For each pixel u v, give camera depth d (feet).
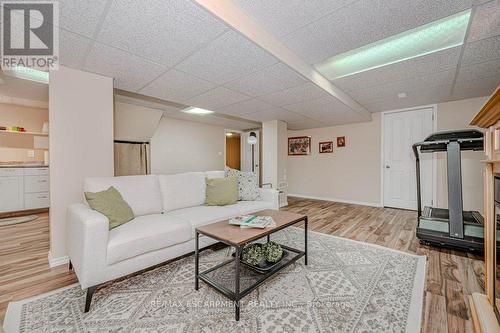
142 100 11.91
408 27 5.91
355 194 16.78
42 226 10.71
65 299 5.03
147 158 15.58
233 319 4.43
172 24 5.09
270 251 5.96
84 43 5.85
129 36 5.55
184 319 4.42
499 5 4.99
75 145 7.22
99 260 4.84
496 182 3.96
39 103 13.69
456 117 12.60
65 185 7.00
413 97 12.07
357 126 16.63
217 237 5.08
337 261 6.95
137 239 5.44
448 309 4.69
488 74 8.87
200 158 19.69
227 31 5.36
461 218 7.57
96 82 7.70
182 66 7.20
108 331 4.11
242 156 23.86
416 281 5.79
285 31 6.18
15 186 12.77
